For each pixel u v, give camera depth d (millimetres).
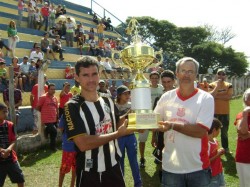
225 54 45531
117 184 2738
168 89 5660
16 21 18047
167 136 3217
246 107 4125
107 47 20656
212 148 3830
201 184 3096
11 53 13680
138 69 3143
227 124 7754
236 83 30484
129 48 3123
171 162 3164
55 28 18469
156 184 5758
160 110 3314
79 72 2686
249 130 4145
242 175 4199
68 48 17984
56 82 13891
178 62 3188
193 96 3125
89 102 2709
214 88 7605
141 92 2922
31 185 5766
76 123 2609
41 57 14328
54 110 8508
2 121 4547
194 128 2961
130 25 3391
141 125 2709
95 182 2666
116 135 2561
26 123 10344
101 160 2686
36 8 18641
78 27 20125
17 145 7758
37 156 7750
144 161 6770
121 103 5129
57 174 6391
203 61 45688
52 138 8422
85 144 2561
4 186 5656
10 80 7395
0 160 4410
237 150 4227
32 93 9211
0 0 19125
